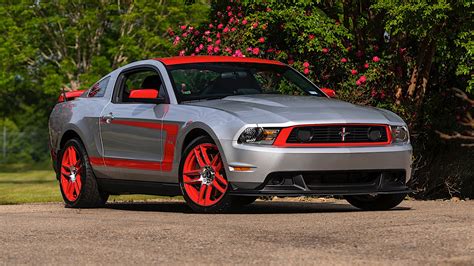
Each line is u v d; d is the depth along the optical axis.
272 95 9.75
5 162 58.38
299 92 10.30
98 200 10.86
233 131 8.78
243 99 9.48
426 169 15.13
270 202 12.80
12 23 41.31
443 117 15.05
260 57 14.47
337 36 14.74
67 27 41.94
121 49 40.09
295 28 14.30
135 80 29.95
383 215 8.44
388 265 5.27
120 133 10.19
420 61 14.34
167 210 10.91
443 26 13.84
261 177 8.68
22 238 6.99
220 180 9.02
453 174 15.06
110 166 10.38
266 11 14.90
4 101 54.56
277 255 5.71
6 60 40.69
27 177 39.47
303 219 8.06
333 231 6.94
